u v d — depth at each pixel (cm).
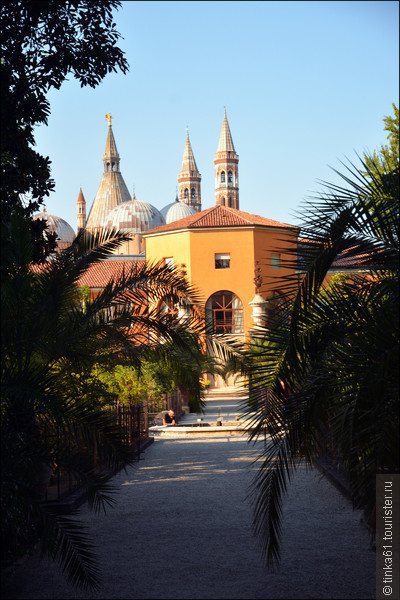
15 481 706
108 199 15750
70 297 962
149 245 4647
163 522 1024
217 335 1069
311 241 665
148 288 1023
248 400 716
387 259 660
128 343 1053
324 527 960
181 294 1044
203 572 761
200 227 4400
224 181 16462
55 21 1080
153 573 763
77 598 683
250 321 4359
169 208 14262
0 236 914
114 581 736
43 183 1156
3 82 1048
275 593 680
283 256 4528
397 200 655
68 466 767
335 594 670
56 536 699
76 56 1106
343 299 678
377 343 586
